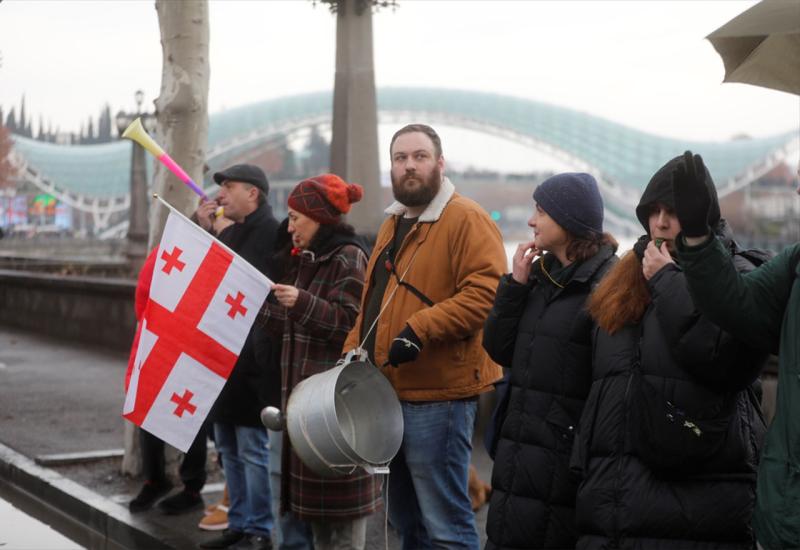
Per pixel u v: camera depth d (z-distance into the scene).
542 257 6.12
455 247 6.91
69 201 165.88
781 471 4.49
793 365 4.52
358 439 6.41
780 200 135.25
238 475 9.10
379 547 9.16
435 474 6.94
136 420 7.27
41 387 18.28
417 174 6.94
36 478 12.06
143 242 43.25
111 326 23.98
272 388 8.11
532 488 5.82
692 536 5.04
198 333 7.31
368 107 15.41
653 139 141.12
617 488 5.12
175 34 11.77
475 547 7.05
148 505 10.50
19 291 28.44
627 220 142.12
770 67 4.91
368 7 15.22
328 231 7.55
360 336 7.20
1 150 154.50
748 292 4.67
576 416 5.82
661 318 5.00
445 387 6.91
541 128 138.88
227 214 8.86
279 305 7.81
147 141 8.70
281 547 7.75
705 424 4.96
